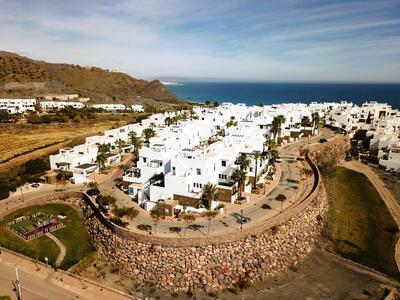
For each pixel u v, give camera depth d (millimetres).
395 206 103625
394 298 64375
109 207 86500
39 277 68625
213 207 85062
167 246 69500
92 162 129750
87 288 65188
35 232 85875
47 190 109375
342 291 66688
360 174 131625
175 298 64812
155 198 90250
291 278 71312
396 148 139250
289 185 103000
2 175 122125
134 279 70125
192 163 90188
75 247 81812
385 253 79500
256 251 72688
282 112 187750
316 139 164750
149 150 107188
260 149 119000
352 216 97375
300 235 81625
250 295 65750
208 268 68875
